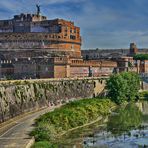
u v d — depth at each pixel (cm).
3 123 10625
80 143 9350
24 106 12800
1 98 10950
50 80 16262
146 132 11044
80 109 12950
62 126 10888
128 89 19838
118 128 11700
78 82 19300
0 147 7612
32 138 8550
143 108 17400
